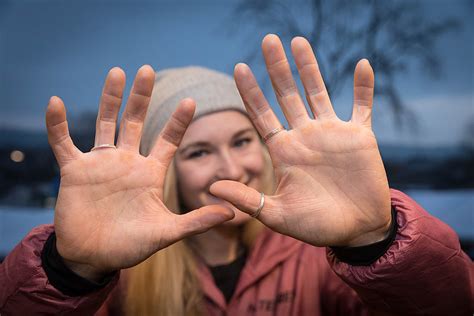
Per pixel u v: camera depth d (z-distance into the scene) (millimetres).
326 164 374
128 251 359
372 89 381
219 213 366
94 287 365
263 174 583
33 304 362
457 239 390
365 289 381
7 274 368
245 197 366
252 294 532
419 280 369
